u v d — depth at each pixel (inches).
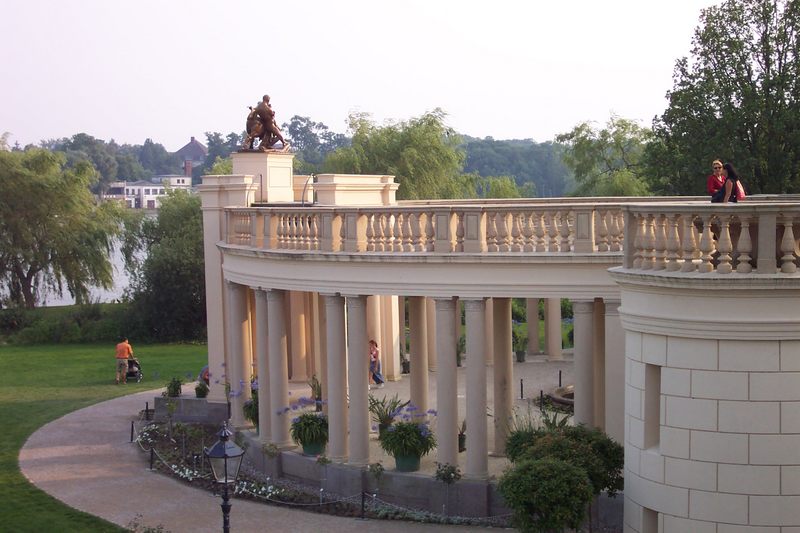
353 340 943.7
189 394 1408.7
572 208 832.3
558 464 689.0
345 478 954.1
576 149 2935.5
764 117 1851.6
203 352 2192.4
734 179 737.6
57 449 1223.5
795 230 602.5
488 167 7278.5
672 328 609.0
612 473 741.3
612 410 821.2
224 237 1321.4
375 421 1111.0
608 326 823.7
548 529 682.8
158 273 2405.3
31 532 893.2
